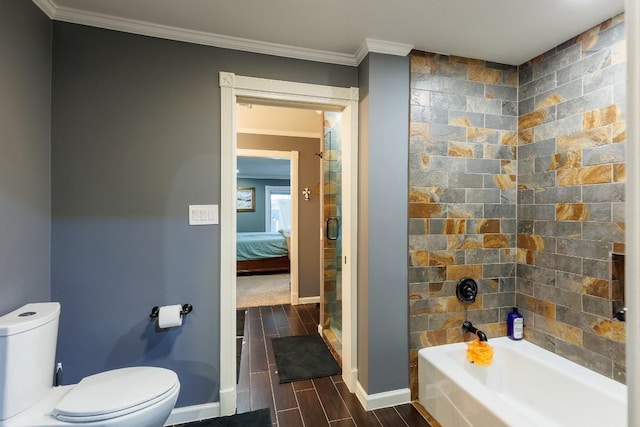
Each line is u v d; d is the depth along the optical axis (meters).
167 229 1.86
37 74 1.58
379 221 2.01
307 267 4.24
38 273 1.61
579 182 1.89
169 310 1.78
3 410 1.23
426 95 2.10
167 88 1.85
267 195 9.32
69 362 1.74
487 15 1.70
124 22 1.75
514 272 2.31
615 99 1.71
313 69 2.08
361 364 2.10
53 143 1.70
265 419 1.90
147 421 1.33
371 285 2.00
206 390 1.92
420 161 2.10
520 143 2.28
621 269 1.69
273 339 3.06
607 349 1.74
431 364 1.96
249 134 4.11
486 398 1.59
